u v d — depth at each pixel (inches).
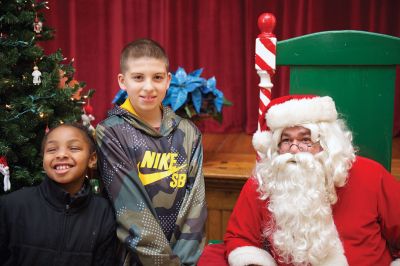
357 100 59.4
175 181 54.2
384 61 57.9
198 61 125.0
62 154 51.1
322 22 119.4
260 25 61.7
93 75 125.6
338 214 48.7
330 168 48.1
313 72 60.2
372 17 118.3
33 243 50.1
